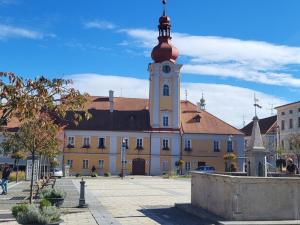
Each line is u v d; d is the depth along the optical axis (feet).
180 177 205.05
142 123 255.29
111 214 62.54
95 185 135.95
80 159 245.45
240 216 51.49
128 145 249.55
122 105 265.95
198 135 254.88
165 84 256.11
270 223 49.75
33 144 72.79
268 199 52.06
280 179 52.29
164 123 254.68
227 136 256.32
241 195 51.60
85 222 54.90
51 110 30.91
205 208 61.41
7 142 74.49
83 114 32.76
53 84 30.30
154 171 249.14
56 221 45.32
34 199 78.43
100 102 265.34
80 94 31.71
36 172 132.26
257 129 67.51
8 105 27.86
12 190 108.58
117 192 105.29
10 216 59.11
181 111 268.00
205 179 61.67
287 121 284.20
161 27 262.67
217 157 254.68
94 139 248.11
